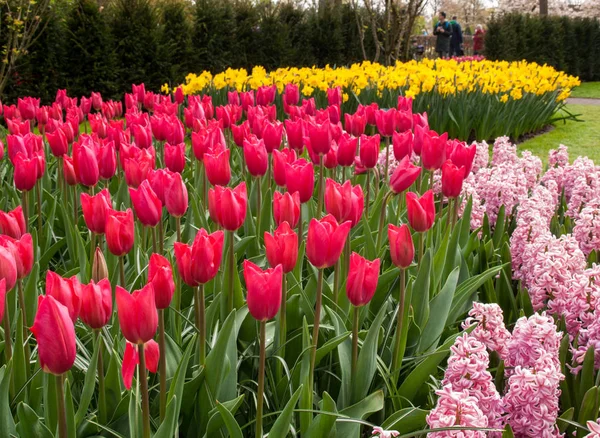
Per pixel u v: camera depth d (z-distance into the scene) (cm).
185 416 224
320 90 1055
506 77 1130
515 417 203
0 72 1277
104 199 242
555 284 278
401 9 1656
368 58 2189
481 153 588
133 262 321
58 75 1364
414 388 238
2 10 1216
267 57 1897
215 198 238
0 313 158
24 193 315
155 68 1483
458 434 165
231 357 225
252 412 240
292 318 266
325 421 197
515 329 222
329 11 2125
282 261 210
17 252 197
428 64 1366
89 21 1379
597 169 491
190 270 198
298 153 402
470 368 194
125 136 442
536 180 544
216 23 1719
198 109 524
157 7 1534
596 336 241
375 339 229
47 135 387
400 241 222
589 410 208
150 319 160
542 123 1259
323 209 420
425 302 275
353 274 205
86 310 176
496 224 400
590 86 2664
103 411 205
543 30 2688
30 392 216
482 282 295
